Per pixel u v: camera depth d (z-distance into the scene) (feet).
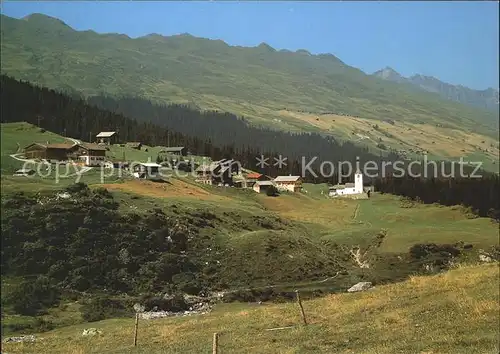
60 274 208.23
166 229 266.98
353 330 79.82
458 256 294.46
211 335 91.56
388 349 66.13
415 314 83.87
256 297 217.77
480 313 78.28
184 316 165.17
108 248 234.17
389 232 357.00
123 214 264.93
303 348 73.00
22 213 238.68
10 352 98.99
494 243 306.35
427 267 276.62
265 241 276.82
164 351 81.97
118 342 99.14
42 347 104.42
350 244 336.49
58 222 238.07
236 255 261.65
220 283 236.22
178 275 232.53
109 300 194.29
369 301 100.78
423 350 64.18
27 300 179.42
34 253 214.90
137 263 231.91
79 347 98.63
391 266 286.66
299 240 297.53
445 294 94.89
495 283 97.04
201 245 267.39
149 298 200.34
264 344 78.79
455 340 66.49
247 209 380.78
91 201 268.00
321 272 257.55
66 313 177.06
